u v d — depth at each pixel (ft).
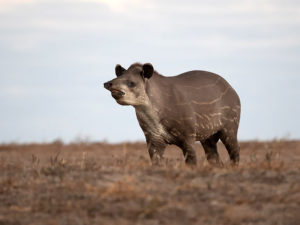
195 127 146.10
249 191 111.34
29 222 99.86
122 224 97.91
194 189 112.06
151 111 140.77
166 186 113.80
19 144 274.16
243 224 98.89
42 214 103.35
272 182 116.57
